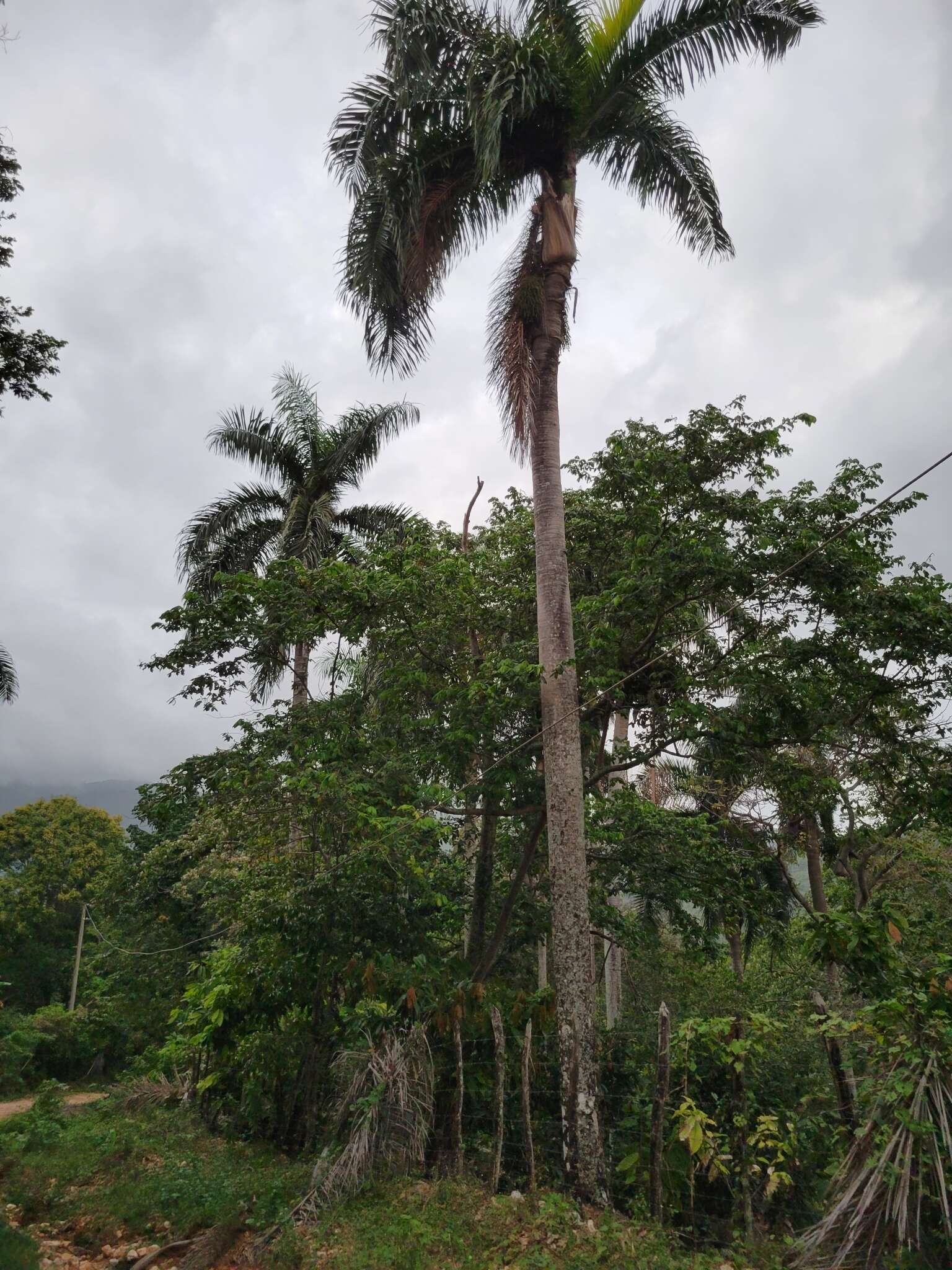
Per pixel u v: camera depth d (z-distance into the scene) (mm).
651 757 12547
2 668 23047
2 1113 24172
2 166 10945
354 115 12141
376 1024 10578
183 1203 8281
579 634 12602
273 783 12391
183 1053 14859
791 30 11953
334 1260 6969
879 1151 6281
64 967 45281
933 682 10969
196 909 26875
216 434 22375
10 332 11070
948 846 17266
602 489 13242
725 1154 7629
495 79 11117
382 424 22812
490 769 12039
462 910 13398
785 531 10883
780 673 11492
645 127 12766
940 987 6766
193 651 12062
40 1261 6805
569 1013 9859
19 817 46906
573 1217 7781
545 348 12328
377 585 12516
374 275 12305
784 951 18531
